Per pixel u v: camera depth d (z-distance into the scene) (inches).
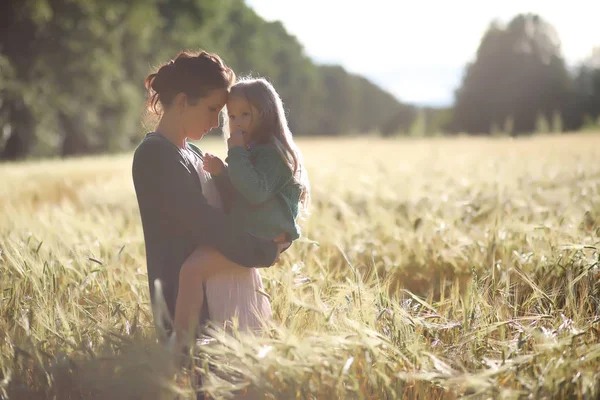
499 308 114.3
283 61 3570.4
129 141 1715.1
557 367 88.7
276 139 107.2
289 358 89.8
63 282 130.0
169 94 108.7
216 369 96.9
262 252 105.5
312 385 88.0
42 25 1198.9
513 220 178.9
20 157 1371.8
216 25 2037.4
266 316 110.8
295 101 3693.4
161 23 1610.5
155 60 1608.0
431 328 108.5
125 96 1499.8
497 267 141.3
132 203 319.9
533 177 287.3
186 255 109.2
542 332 103.0
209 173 114.8
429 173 378.0
